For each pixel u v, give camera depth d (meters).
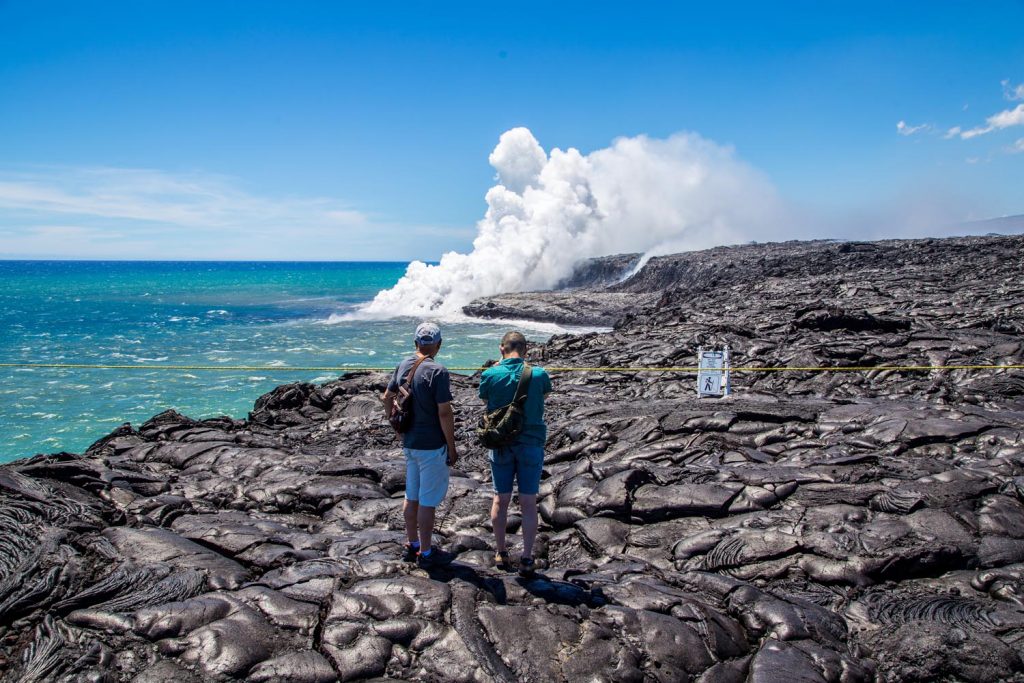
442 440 4.74
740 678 3.80
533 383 4.64
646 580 4.80
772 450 7.91
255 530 5.53
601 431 9.32
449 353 30.16
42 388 21.67
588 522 6.00
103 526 5.52
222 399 20.25
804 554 5.08
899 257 32.97
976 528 5.29
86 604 4.13
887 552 4.94
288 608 4.11
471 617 4.07
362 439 10.85
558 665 3.73
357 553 5.24
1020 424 7.76
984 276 23.33
